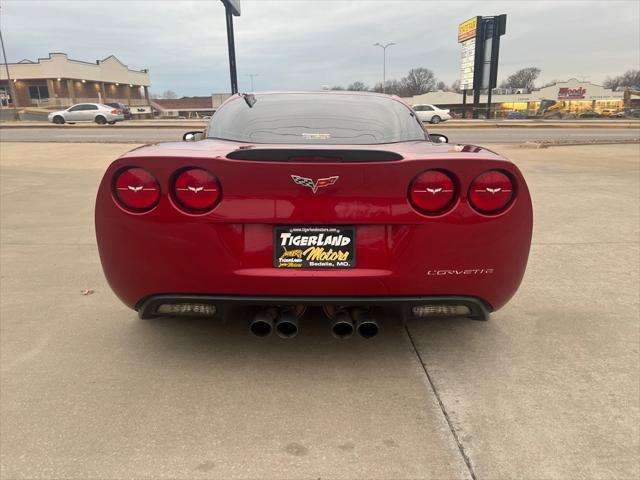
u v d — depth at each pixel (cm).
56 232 507
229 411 214
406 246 215
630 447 194
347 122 288
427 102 7919
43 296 340
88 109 3025
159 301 225
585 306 329
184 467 181
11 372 243
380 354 265
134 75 7638
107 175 218
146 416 210
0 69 5850
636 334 289
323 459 186
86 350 266
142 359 257
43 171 945
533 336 287
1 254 433
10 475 176
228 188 210
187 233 214
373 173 209
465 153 224
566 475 179
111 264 226
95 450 189
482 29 4378
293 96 323
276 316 233
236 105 313
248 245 216
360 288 218
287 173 208
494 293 227
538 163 1101
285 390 230
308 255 217
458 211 213
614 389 233
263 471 180
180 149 229
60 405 217
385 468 182
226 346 272
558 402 223
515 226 219
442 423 208
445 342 280
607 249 457
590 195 720
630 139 1800
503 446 194
